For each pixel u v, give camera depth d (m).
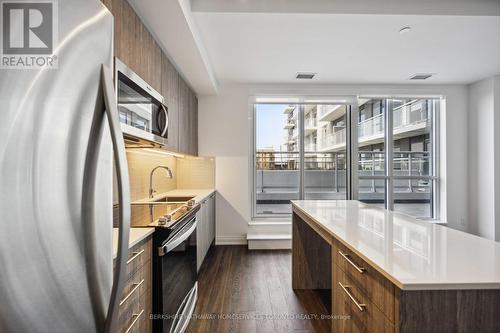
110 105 0.76
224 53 3.18
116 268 0.74
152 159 3.12
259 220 4.45
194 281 2.32
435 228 1.60
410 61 3.45
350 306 1.40
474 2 2.37
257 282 2.87
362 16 2.40
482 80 4.18
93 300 0.72
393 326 0.98
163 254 1.54
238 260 3.54
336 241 1.59
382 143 4.65
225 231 4.30
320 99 4.38
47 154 0.59
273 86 4.32
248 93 4.30
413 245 1.28
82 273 0.68
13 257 0.52
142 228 1.53
